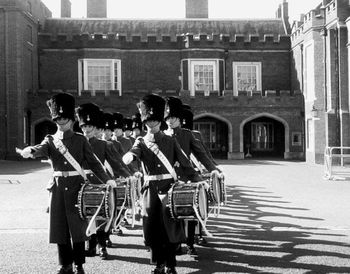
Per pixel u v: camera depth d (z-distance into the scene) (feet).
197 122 118.62
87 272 21.76
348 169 76.18
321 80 95.20
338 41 89.56
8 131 100.68
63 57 118.42
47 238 28.76
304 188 52.60
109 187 19.93
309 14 100.58
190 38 119.44
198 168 27.30
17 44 101.50
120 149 30.50
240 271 21.79
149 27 129.49
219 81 119.85
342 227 31.53
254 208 39.34
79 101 107.04
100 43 118.01
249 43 121.90
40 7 123.75
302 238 28.30
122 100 107.65
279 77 122.62
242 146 109.29
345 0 89.20
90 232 20.29
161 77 120.47
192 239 24.58
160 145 21.26
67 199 20.22
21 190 50.37
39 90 107.04
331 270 21.79
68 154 20.36
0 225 32.63
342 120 89.15
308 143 100.22
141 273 21.62
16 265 23.00
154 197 21.02
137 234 30.07
